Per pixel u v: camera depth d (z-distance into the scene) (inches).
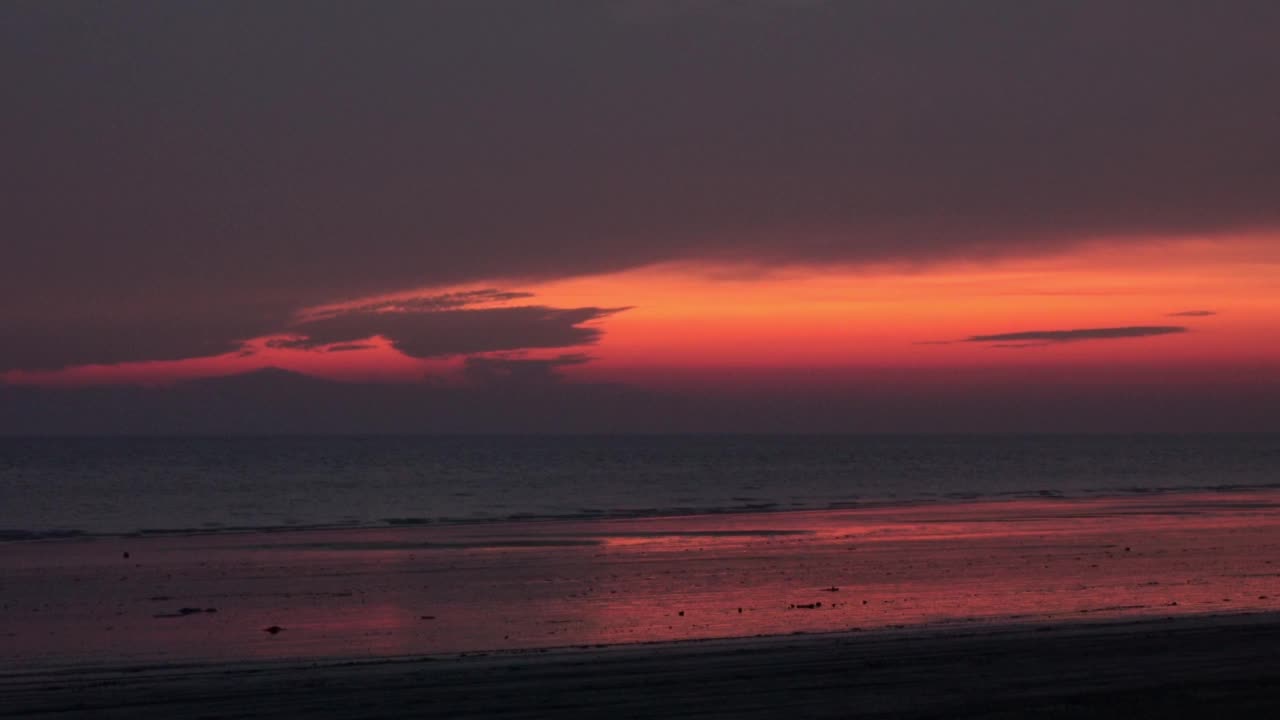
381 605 1179.3
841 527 2134.6
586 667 806.5
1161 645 849.5
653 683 733.9
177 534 2038.6
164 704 690.2
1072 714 612.7
